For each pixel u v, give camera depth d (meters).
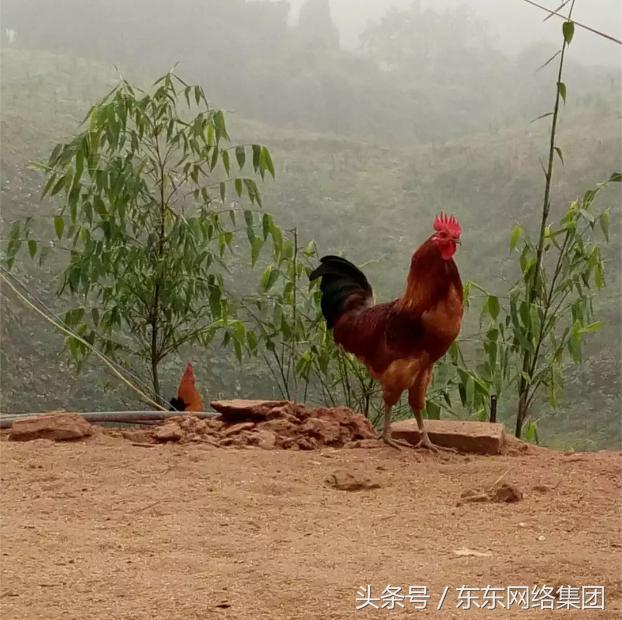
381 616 3.70
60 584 4.09
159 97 10.12
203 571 4.26
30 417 8.09
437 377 10.28
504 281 17.64
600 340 16.16
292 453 7.01
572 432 14.14
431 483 6.18
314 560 4.41
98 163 10.64
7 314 15.35
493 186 21.19
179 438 7.64
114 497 5.65
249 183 10.19
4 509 5.44
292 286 10.27
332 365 10.57
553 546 4.71
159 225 10.38
